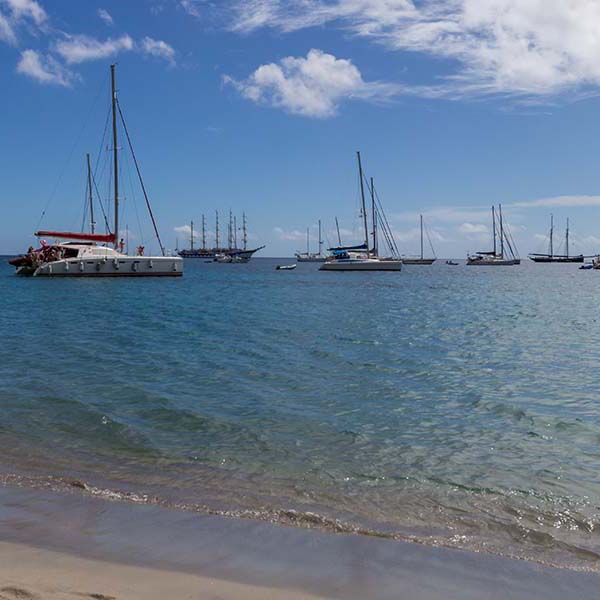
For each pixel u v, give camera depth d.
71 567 5.28
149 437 9.77
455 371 15.80
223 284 61.12
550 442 9.70
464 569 5.50
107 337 21.92
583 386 13.99
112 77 57.78
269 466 8.46
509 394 13.12
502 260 136.25
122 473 8.14
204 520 6.52
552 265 162.00
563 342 21.58
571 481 7.94
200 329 24.55
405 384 14.13
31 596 4.61
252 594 4.90
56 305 35.44
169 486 7.66
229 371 15.48
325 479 7.96
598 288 61.28
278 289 54.75
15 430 10.07
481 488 7.67
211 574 5.25
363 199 90.88
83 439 9.66
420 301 42.50
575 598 5.00
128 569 5.28
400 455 8.97
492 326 26.83
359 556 5.71
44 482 7.70
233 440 9.66
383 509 6.98
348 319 29.25
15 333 22.88
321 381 14.38
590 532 6.43
